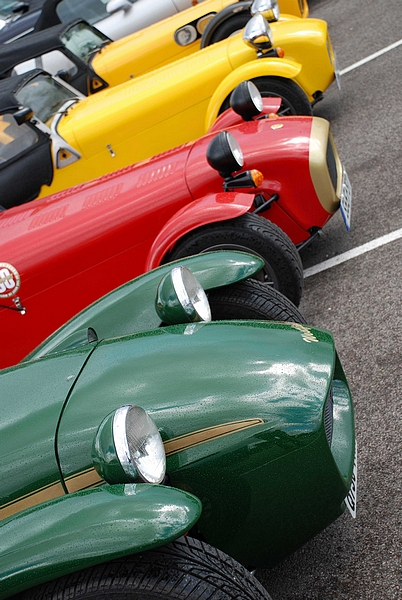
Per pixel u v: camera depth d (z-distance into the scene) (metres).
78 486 1.87
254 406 1.87
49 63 6.96
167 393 1.95
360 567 2.08
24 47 7.02
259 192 3.58
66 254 3.63
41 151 5.15
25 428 1.99
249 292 2.66
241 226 3.15
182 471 1.85
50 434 1.94
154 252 3.22
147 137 5.27
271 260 3.14
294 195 3.60
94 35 7.62
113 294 2.71
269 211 3.64
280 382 1.92
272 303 2.65
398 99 5.75
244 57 5.22
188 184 3.57
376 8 8.58
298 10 7.27
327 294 3.63
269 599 1.64
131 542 1.48
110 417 1.71
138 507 1.54
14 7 10.45
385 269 3.61
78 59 7.00
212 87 5.20
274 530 1.92
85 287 3.71
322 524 1.96
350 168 4.91
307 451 1.84
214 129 4.38
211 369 1.99
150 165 3.86
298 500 1.89
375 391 2.78
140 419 1.73
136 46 7.09
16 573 1.51
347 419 2.21
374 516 2.22
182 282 2.33
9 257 3.66
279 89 5.14
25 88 5.29
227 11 6.77
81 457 1.87
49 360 2.31
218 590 1.54
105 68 7.09
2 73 7.07
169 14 8.66
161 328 2.29
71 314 3.76
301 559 2.20
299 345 2.08
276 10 5.93
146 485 1.62
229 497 1.87
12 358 3.82
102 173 5.31
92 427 1.92
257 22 5.18
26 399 2.12
